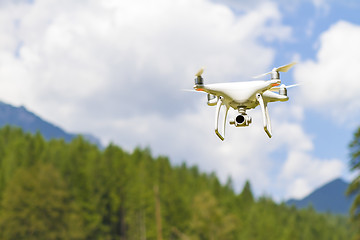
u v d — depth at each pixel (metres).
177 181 127.50
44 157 113.75
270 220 119.31
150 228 105.12
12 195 90.31
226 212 123.00
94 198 107.75
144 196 107.62
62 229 91.62
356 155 36.75
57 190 93.69
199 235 93.38
